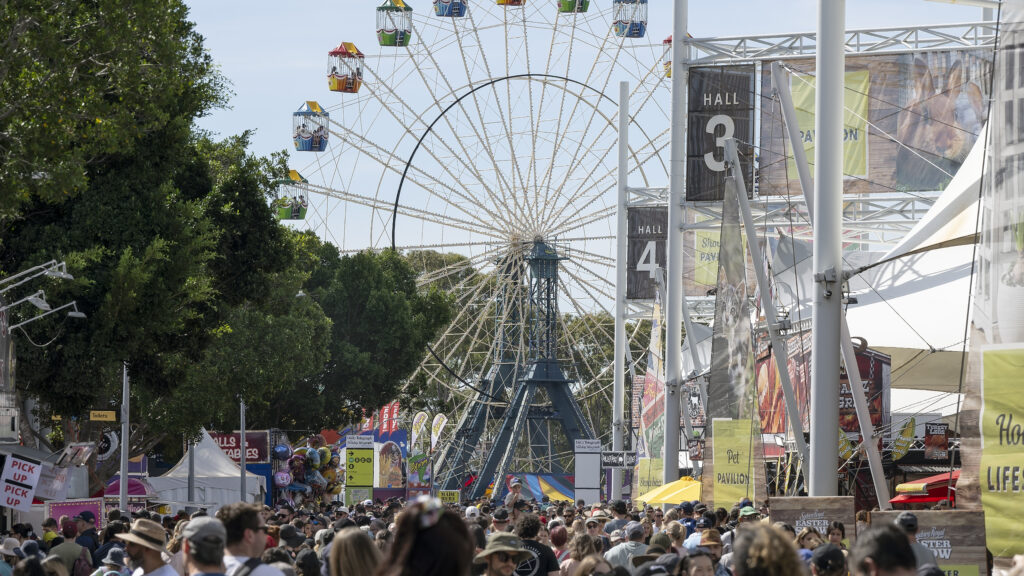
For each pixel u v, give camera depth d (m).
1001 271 20.31
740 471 38.53
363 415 109.25
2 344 43.97
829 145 33.47
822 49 33.62
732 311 39.44
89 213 48.53
